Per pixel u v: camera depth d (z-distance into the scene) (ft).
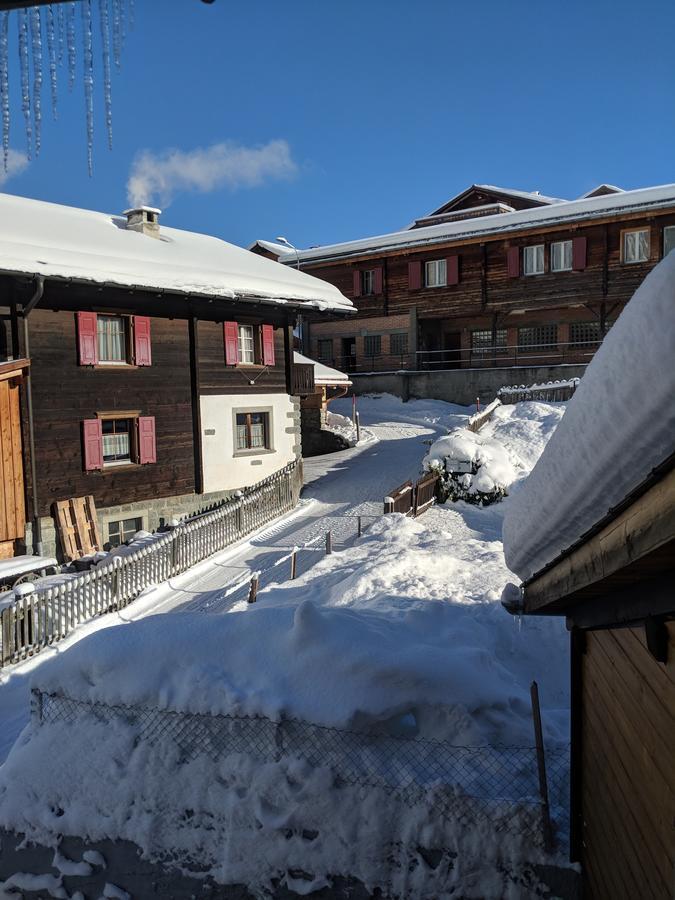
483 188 133.18
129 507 57.67
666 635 9.73
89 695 18.78
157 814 17.44
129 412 57.57
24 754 18.83
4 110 6.69
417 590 36.86
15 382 48.55
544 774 15.56
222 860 16.79
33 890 18.04
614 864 12.54
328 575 43.32
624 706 12.17
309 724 16.79
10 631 36.01
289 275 75.77
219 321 64.75
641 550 7.50
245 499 58.39
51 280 48.80
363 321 117.08
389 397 109.50
